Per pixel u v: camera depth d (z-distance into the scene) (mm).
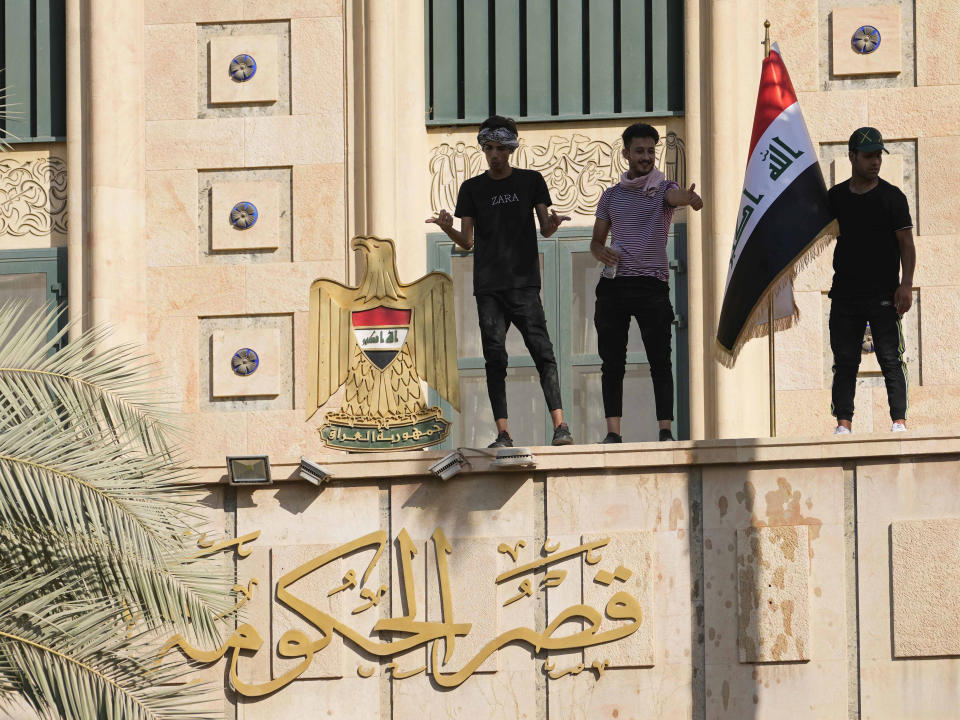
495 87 31672
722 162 30703
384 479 23766
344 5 32094
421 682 23172
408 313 24500
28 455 21812
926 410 30047
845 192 24641
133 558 21750
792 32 31359
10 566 22062
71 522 21922
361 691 23250
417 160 31609
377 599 23438
